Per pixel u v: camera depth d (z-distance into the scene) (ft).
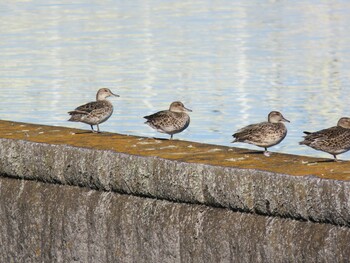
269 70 124.06
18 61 131.64
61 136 42.96
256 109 94.79
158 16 206.69
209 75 118.83
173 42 157.79
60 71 121.80
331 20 199.11
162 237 35.14
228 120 89.15
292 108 95.25
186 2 241.76
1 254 40.24
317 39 163.94
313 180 31.04
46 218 38.52
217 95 103.50
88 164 37.06
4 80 113.50
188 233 34.42
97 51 144.77
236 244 33.14
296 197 31.42
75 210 37.60
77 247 37.70
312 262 31.07
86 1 243.60
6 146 39.47
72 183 37.83
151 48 149.28
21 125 45.85
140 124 86.12
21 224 39.37
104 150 36.86
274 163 36.55
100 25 186.09
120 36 166.40
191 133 83.20
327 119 89.25
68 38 162.61
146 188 35.55
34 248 39.04
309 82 112.88
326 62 132.26
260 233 32.45
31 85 109.50
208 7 229.04
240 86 109.91
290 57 138.62
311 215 31.19
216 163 36.47
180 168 34.55
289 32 175.63
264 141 44.52
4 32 172.04
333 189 30.48
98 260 37.14
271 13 216.33
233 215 33.45
